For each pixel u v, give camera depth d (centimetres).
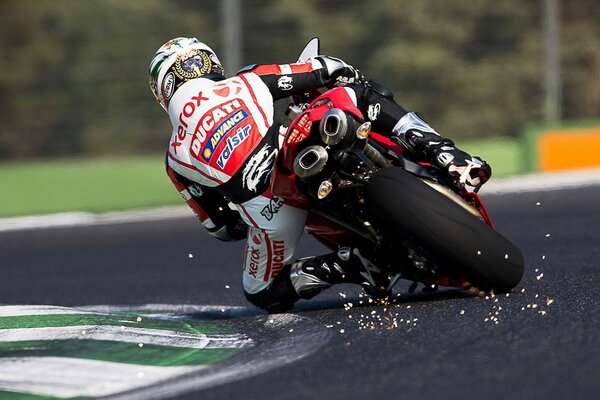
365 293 1803
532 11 6281
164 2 6925
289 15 6462
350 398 1068
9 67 6969
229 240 1817
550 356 1156
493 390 1040
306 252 2872
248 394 1130
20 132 6469
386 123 1650
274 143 1612
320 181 1519
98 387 1212
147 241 3459
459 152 1541
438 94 6444
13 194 4872
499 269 1527
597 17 6644
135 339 1505
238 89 1622
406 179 1502
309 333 1486
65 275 2847
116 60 6912
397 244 1595
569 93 6309
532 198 3716
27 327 1664
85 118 6172
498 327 1343
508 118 6231
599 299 1496
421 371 1149
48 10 7112
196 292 2292
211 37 6862
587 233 2636
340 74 1698
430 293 1778
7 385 1238
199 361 1345
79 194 4891
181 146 1634
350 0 6988
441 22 6719
